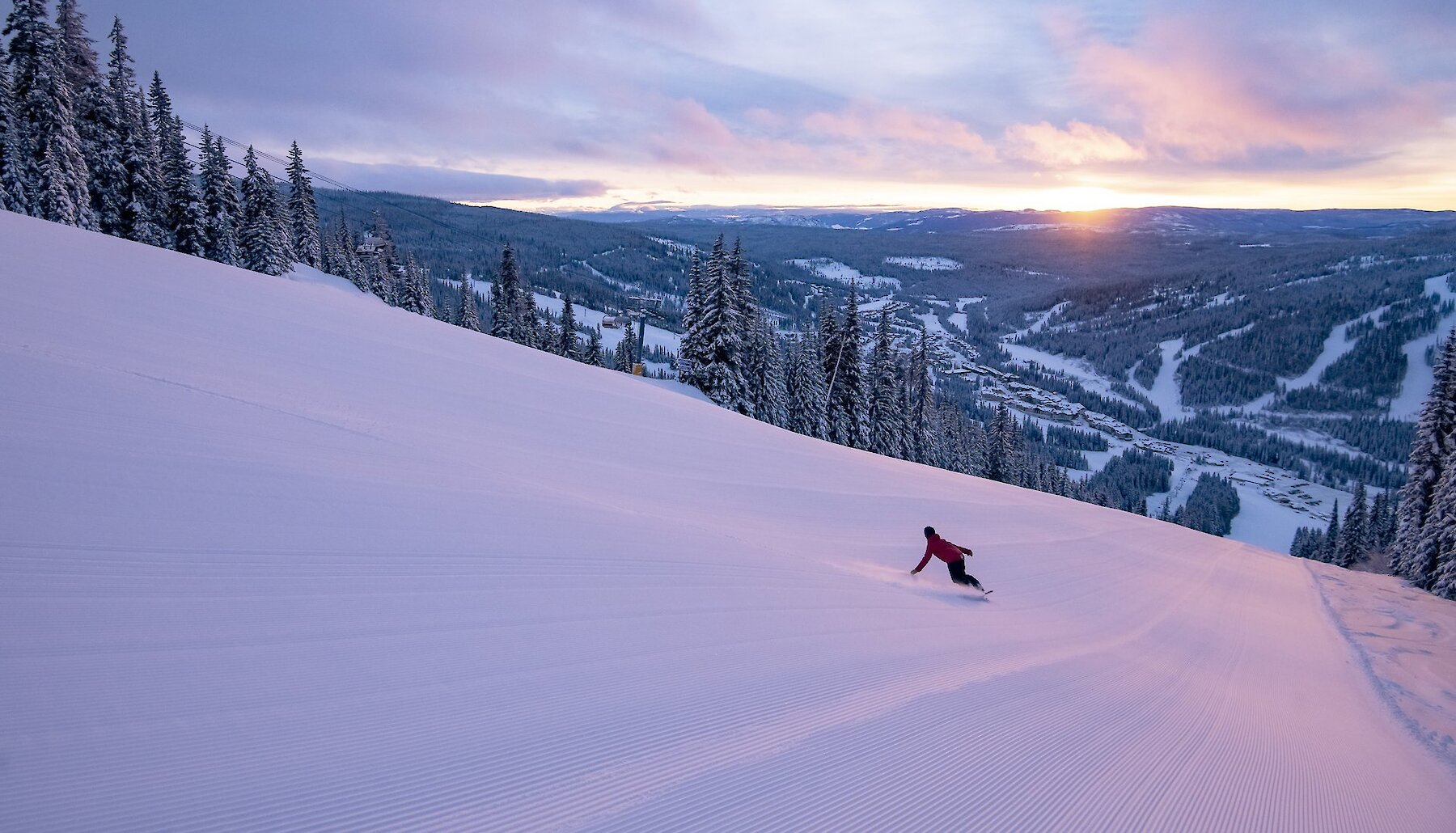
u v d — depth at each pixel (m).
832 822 3.92
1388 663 12.41
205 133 50.06
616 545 8.52
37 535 5.25
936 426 67.38
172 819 3.09
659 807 3.79
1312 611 16.86
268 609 5.12
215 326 15.11
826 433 51.75
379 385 14.35
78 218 39.81
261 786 3.39
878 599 9.00
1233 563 23.08
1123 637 10.31
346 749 3.80
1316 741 7.26
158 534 5.80
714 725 4.82
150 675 4.07
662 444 17.69
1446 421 36.59
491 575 6.69
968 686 6.49
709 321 47.59
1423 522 37.00
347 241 83.31
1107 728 6.17
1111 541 21.11
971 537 15.89
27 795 3.03
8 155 36.16
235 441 8.37
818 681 5.90
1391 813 5.73
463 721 4.28
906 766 4.72
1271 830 4.92
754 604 7.60
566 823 3.53
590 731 4.45
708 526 10.97
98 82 43.78
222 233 50.19
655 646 5.95
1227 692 8.43
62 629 4.29
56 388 8.33
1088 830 4.38
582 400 20.59
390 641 5.08
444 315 88.94
